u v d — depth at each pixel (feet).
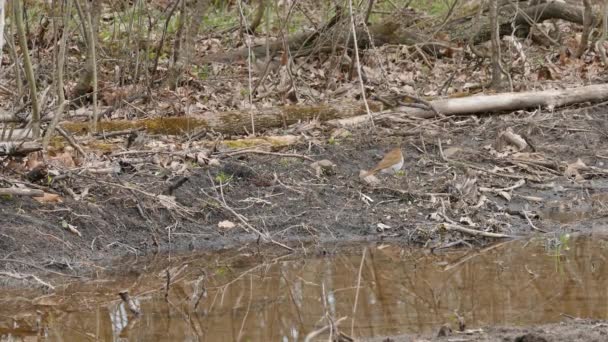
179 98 46.39
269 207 35.83
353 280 29.25
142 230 33.78
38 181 34.53
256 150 39.22
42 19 51.26
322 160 38.83
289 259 32.12
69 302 27.58
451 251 32.76
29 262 30.76
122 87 45.29
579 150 42.19
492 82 48.78
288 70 47.14
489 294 27.07
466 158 40.45
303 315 25.58
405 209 36.06
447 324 23.40
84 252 32.04
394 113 44.32
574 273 29.17
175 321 25.32
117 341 23.63
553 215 36.22
